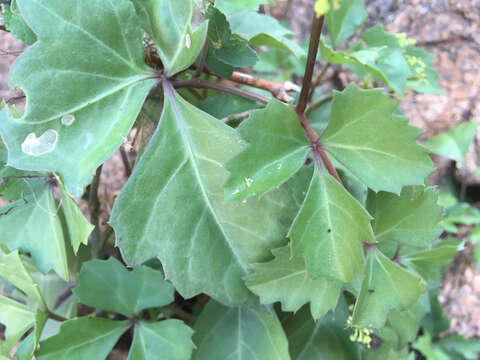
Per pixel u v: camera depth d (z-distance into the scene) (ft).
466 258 1.05
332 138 0.43
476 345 0.97
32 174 0.51
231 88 0.51
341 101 0.41
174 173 0.42
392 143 0.41
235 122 0.61
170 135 0.43
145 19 0.45
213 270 0.44
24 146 0.39
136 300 0.54
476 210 1.05
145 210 0.41
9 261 0.48
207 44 0.50
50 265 0.49
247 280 0.44
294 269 0.45
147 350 0.52
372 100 0.40
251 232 0.44
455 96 0.99
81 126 0.41
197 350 0.54
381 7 0.98
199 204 0.43
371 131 0.42
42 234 0.50
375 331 0.69
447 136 1.00
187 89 0.61
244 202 0.44
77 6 0.40
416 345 0.91
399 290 0.46
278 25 0.61
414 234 0.49
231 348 0.54
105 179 0.88
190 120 0.44
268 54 0.87
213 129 0.43
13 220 0.50
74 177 0.39
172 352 0.51
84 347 0.51
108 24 0.42
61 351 0.50
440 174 1.09
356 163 0.43
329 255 0.41
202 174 0.43
